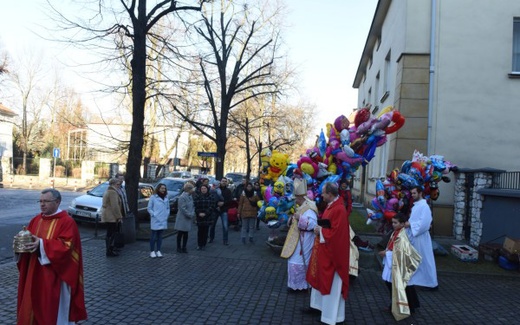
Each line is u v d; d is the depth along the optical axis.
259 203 9.51
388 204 9.52
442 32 13.00
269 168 9.47
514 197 9.55
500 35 12.89
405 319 5.88
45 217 4.02
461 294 7.24
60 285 3.90
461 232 12.34
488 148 12.76
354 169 8.75
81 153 49.53
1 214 16.03
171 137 36.47
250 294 6.84
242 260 9.50
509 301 6.89
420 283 6.93
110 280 7.34
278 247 10.03
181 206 9.98
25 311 3.75
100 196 14.53
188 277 7.80
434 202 12.85
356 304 6.53
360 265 9.05
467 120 12.84
